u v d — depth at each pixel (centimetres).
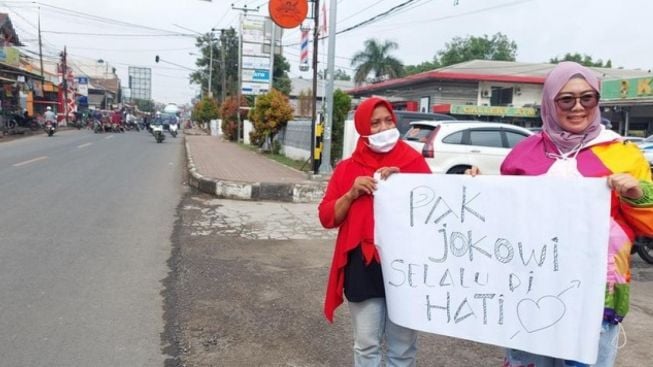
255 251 665
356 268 269
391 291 258
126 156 2012
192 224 817
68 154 1969
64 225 775
